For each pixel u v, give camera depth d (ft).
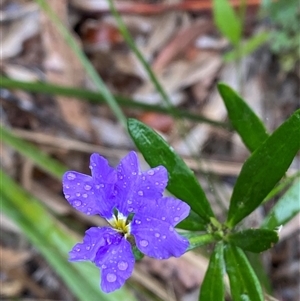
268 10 0.77
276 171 0.34
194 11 0.81
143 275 0.63
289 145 0.33
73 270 0.55
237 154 0.73
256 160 0.34
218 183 0.71
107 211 0.30
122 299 0.55
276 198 0.69
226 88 0.40
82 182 0.30
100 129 0.74
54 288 0.68
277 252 0.70
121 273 0.28
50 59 0.75
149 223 0.29
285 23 0.74
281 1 0.73
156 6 0.82
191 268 0.67
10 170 0.71
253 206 0.35
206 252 0.56
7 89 0.73
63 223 0.64
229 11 0.60
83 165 0.72
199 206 0.36
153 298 0.61
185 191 0.36
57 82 0.75
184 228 0.36
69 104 0.74
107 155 0.72
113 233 0.29
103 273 0.28
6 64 0.75
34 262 0.69
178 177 0.36
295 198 0.38
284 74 0.78
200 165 0.63
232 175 0.72
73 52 0.75
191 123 0.75
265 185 0.35
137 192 0.30
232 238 0.35
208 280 0.35
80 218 0.68
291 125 0.33
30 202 0.57
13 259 0.68
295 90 0.78
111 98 0.60
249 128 0.40
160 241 0.28
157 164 0.35
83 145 0.72
